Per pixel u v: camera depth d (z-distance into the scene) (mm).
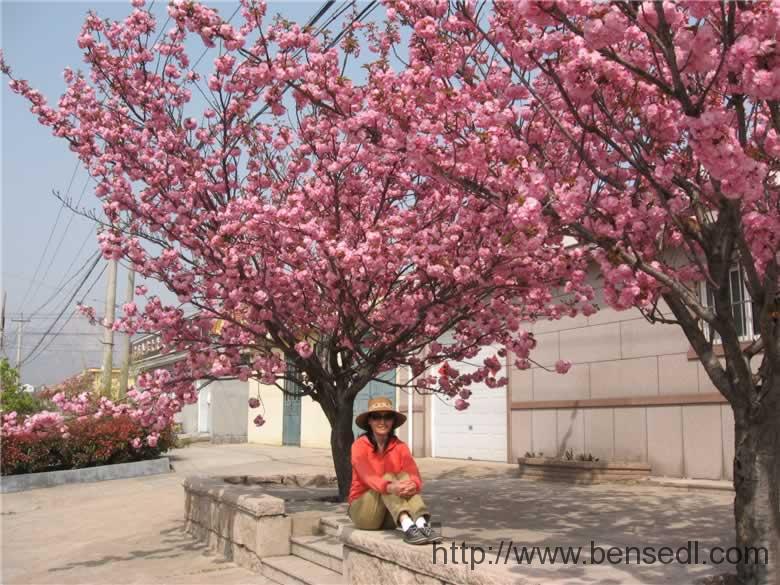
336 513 7266
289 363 8344
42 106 7527
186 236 7426
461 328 8406
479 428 14141
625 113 4910
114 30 7594
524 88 5262
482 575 4133
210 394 24688
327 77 6062
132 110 7609
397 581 4844
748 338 9023
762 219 4344
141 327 7691
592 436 11312
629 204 4805
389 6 5793
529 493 9039
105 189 7559
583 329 11633
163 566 7113
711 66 3887
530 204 4328
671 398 10016
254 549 6809
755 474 4336
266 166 8172
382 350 7727
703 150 3551
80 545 8328
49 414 8180
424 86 5168
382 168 7047
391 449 5398
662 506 7715
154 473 14859
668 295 4824
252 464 15484
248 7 6059
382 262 6348
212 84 7367
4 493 13398
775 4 3629
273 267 7215
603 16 3715
